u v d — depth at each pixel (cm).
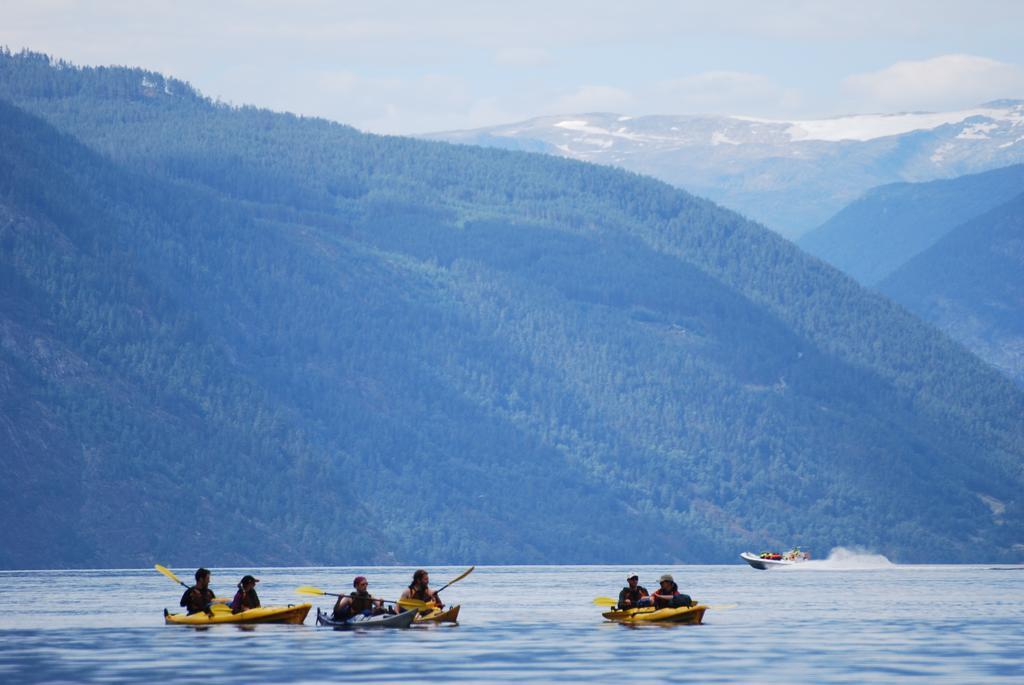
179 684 18875
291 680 19238
